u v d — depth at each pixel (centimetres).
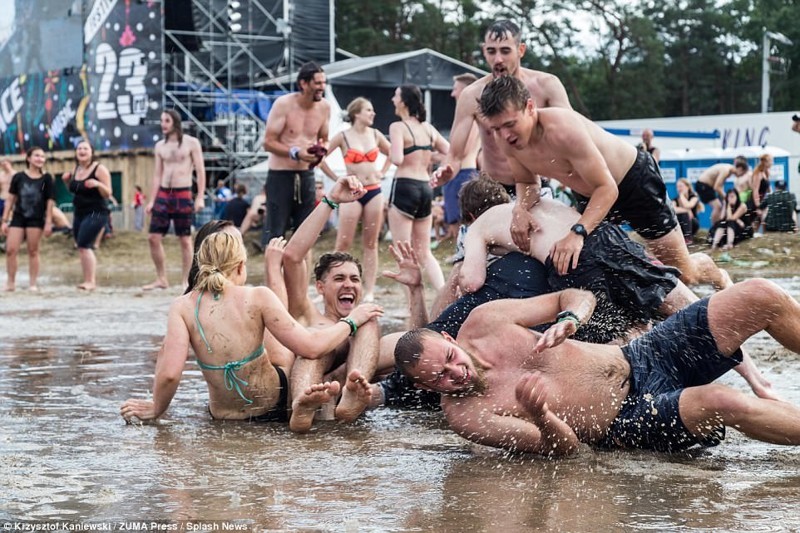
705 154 2222
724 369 446
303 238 573
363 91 2623
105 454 443
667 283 506
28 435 482
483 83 753
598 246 497
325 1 2842
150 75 2509
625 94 5206
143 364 709
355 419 510
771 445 450
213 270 523
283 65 2728
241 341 514
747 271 1316
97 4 2567
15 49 2798
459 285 523
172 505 361
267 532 329
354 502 364
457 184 1034
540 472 407
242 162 2605
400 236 987
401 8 5319
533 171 526
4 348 791
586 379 441
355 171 1010
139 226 2497
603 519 339
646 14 5731
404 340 441
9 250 1332
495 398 442
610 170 553
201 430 498
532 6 5300
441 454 442
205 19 2633
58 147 2709
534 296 502
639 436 438
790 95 5678
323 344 516
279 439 476
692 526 330
